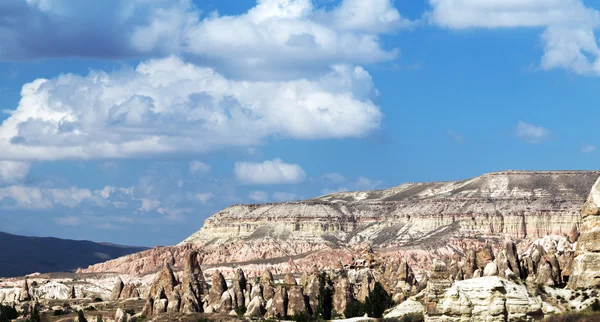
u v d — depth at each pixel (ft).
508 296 544.62
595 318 512.22
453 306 552.00
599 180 558.15
